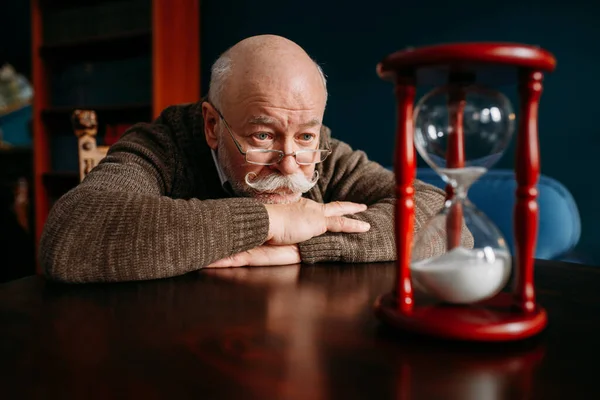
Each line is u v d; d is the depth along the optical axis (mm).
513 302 568
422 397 407
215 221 887
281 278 839
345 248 974
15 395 405
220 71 1112
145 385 424
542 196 1613
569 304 690
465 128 560
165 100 3004
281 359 484
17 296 726
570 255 2293
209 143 1220
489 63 500
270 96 1019
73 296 726
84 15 3221
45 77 3355
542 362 484
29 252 3672
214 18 3332
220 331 566
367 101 2926
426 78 584
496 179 1710
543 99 2453
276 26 3158
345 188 1383
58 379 437
